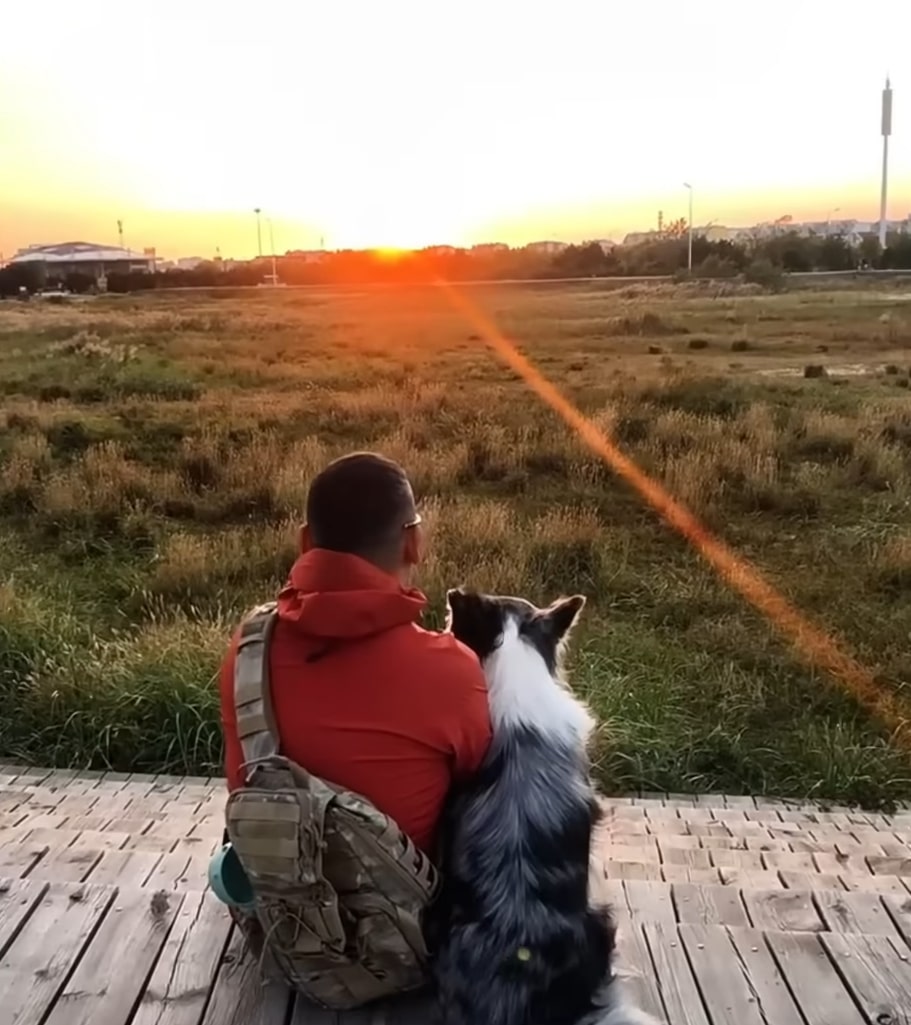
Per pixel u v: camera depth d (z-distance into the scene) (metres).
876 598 9.63
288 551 10.12
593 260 108.25
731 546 11.04
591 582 9.74
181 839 4.53
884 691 7.75
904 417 16.11
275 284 105.56
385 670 2.29
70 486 12.43
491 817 2.28
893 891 3.95
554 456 14.11
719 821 5.68
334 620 2.27
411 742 2.29
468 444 14.53
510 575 9.34
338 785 2.27
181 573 9.66
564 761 2.34
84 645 7.83
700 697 7.47
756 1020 2.72
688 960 2.96
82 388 20.83
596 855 3.84
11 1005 2.69
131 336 35.00
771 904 3.42
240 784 2.37
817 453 14.62
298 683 2.32
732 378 21.39
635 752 6.46
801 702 7.61
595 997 2.33
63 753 6.32
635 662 7.90
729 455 13.81
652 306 51.69
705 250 92.50
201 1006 2.67
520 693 2.38
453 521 10.88
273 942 2.44
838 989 2.83
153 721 6.45
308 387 21.55
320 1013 2.61
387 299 71.44
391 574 2.35
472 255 121.31
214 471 13.53
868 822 5.83
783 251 88.44
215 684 6.59
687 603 9.31
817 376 22.92
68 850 3.70
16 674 7.01
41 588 9.58
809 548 10.99
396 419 17.00
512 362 27.12
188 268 121.50
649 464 13.70
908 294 57.31
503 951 2.22
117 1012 2.66
